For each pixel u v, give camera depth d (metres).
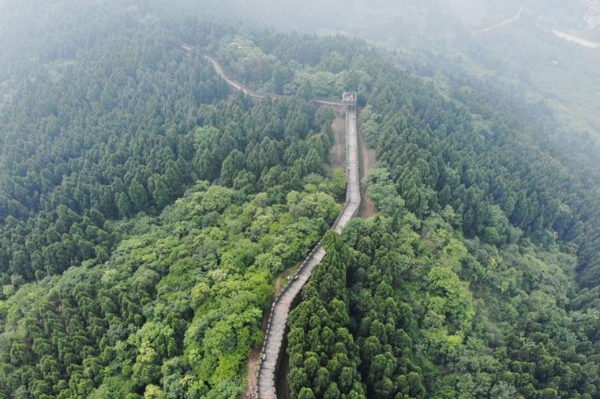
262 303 78.62
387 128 134.38
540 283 112.50
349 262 85.88
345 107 157.62
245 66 192.75
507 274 106.69
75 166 137.25
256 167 122.19
